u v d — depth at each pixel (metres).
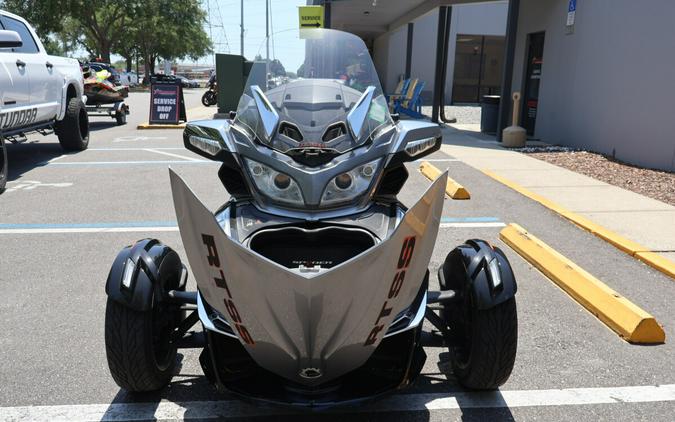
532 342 4.12
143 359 3.05
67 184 8.84
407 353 2.90
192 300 3.23
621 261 5.71
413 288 2.72
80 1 42.97
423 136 3.22
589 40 11.55
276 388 2.90
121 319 3.02
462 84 30.25
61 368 3.74
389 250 2.48
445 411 3.31
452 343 3.45
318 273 2.39
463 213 7.33
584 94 11.78
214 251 2.49
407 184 8.98
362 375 3.01
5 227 6.66
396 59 29.31
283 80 3.53
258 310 2.52
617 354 3.97
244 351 3.11
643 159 10.07
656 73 9.70
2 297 4.79
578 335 4.24
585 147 11.87
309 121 3.11
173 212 7.33
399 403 3.39
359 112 3.17
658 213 7.15
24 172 9.73
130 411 3.29
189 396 3.45
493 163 10.55
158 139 13.95
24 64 9.22
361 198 3.06
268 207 3.04
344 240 2.96
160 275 3.18
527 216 7.20
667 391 3.54
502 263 3.17
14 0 42.50
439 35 17.31
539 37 14.06
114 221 6.91
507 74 13.05
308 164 2.99
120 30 48.38
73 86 11.98
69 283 5.08
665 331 4.32
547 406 3.38
